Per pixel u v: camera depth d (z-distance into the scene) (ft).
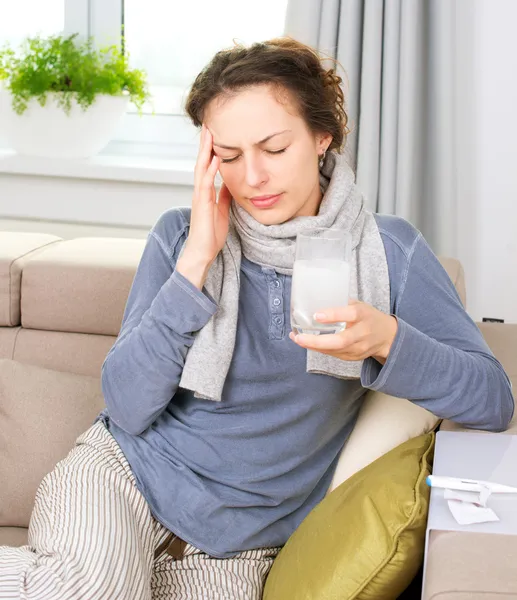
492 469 3.48
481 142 8.36
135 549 3.94
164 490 4.29
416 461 3.95
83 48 8.76
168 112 9.41
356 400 4.74
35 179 8.95
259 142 4.07
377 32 7.85
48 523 3.96
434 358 4.02
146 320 4.18
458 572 2.61
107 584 3.72
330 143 4.57
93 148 8.89
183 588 4.15
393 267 4.47
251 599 4.16
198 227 4.17
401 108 7.88
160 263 4.55
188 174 8.62
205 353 4.16
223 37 9.20
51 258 6.27
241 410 4.39
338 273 3.58
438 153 8.01
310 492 4.57
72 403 5.48
